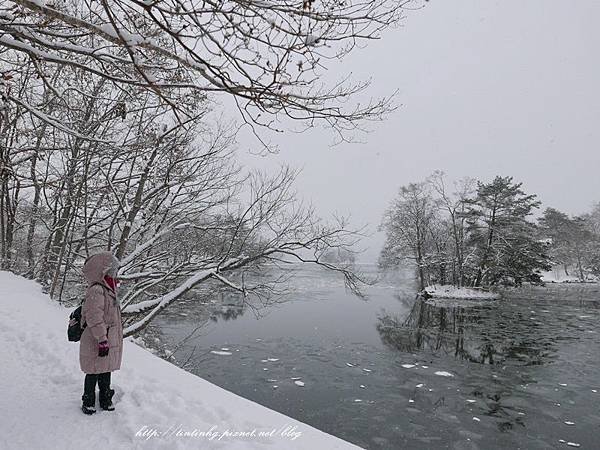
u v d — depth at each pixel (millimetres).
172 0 3193
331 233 11578
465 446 9812
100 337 3887
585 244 73375
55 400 4383
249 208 11633
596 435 10430
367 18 3562
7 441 3480
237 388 13586
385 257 48000
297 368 15781
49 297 11445
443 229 47188
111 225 11250
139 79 4684
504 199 43562
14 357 5742
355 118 4391
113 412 4145
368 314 28719
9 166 7664
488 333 22391
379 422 11055
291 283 50750
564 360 17109
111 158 11016
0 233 18406
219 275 11125
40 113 4801
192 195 12984
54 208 12414
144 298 14367
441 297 38875
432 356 17719
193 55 3127
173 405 4324
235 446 3535
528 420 11242
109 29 3291
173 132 11727
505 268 40812
